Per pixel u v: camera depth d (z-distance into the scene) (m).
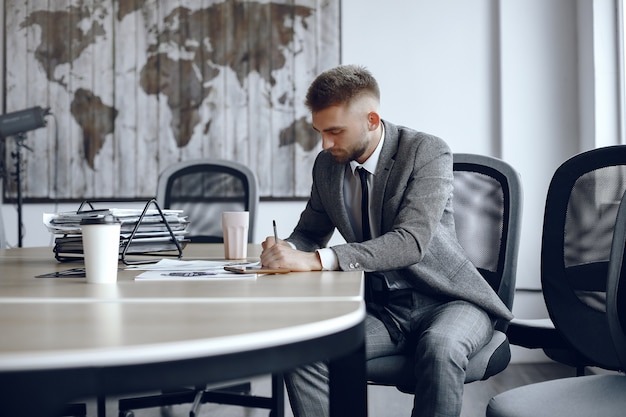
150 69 3.97
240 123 3.96
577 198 1.65
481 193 1.99
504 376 3.58
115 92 3.98
